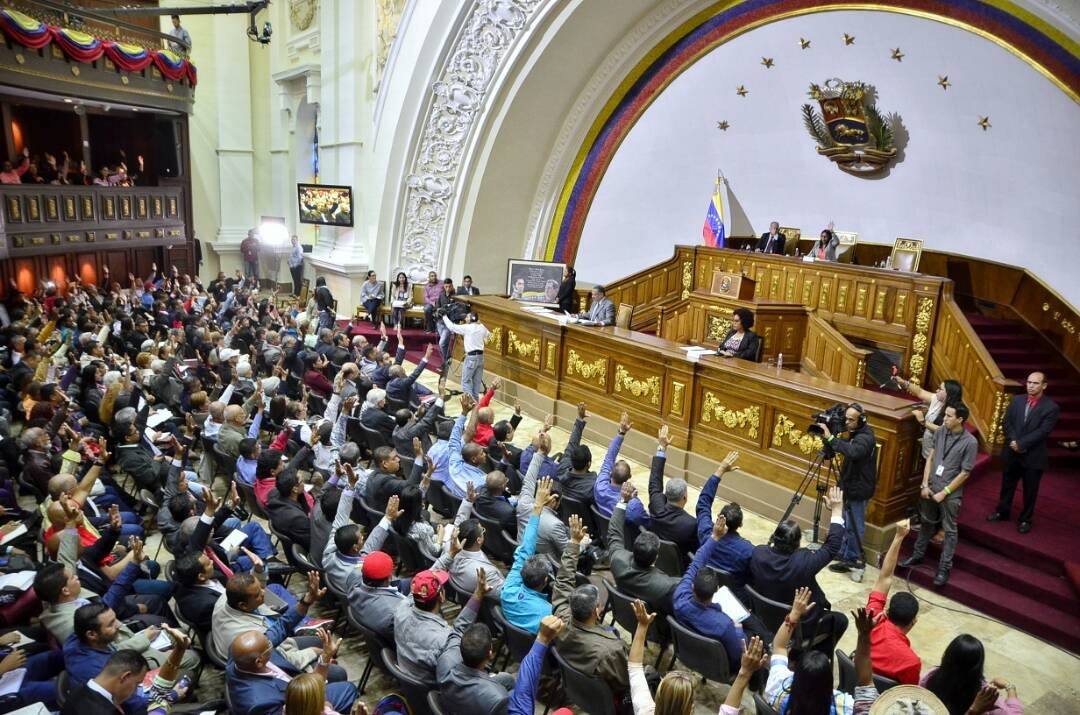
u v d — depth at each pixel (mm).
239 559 5570
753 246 15680
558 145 16906
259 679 3816
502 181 16797
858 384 10359
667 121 15836
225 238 22531
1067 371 10570
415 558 5770
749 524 7859
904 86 12141
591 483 6492
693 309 12008
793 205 14984
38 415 7934
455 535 5152
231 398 9008
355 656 5508
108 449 8148
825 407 7383
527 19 14297
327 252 18875
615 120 16453
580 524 4660
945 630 6117
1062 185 10781
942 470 6547
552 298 12992
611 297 15844
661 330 14016
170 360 9484
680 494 5773
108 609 4059
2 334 11594
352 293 17953
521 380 11656
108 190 17094
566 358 10727
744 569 5293
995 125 11289
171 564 5293
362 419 8531
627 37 15172
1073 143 10367
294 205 22375
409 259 17500
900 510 7191
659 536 5840
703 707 5109
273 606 4914
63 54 14258
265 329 12719
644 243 17641
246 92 22172
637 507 6031
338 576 5004
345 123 17766
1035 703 5254
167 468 7059
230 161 22375
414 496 5832
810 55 12961
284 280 22875
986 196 11953
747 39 13539
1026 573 6551
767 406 7984
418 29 15586
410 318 16312
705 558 4738
